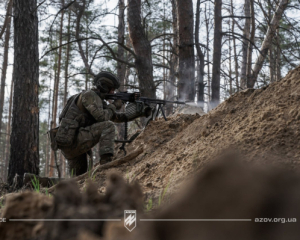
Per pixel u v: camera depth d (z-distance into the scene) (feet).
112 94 15.12
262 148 7.61
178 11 28.55
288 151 7.23
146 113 15.90
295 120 8.13
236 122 10.08
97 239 2.72
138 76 28.89
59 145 14.73
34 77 21.02
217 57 33.01
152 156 12.78
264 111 9.33
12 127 20.48
